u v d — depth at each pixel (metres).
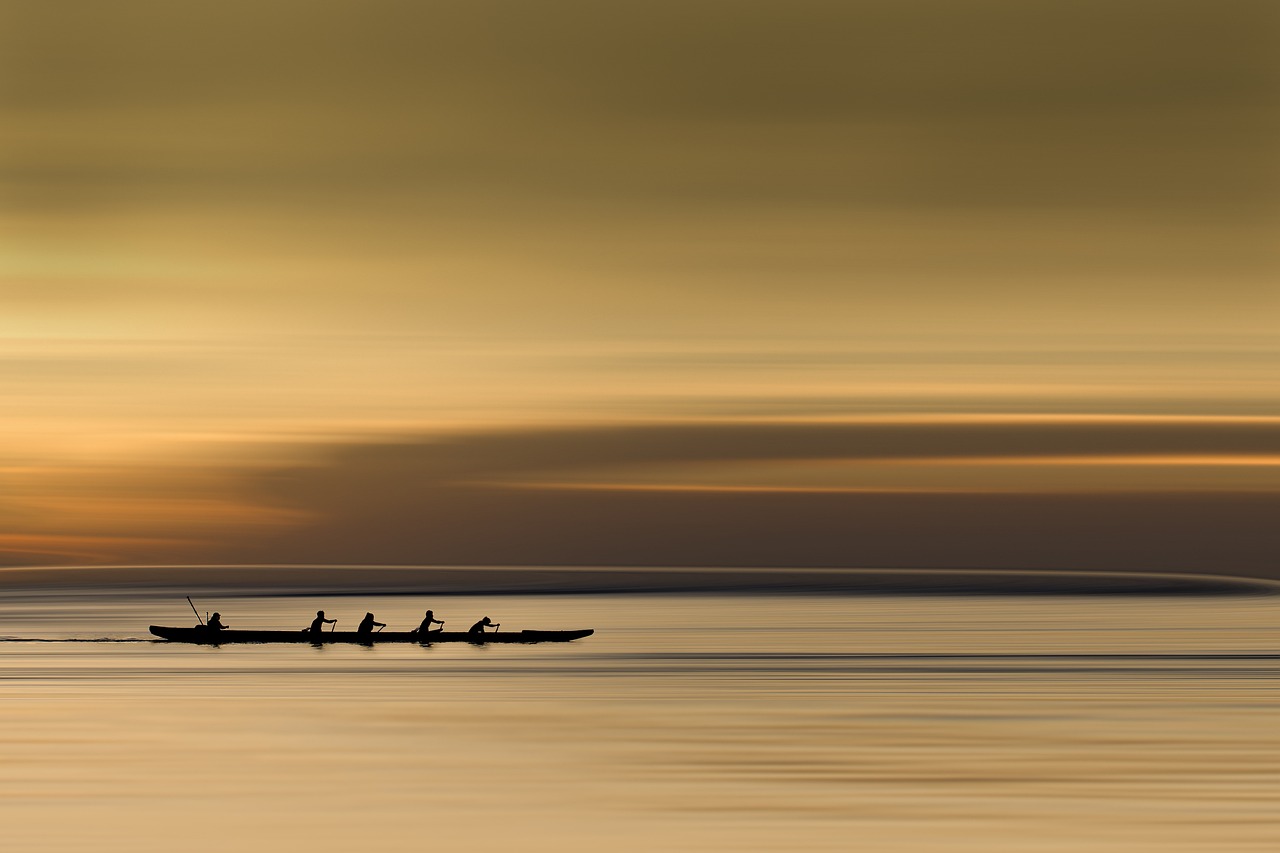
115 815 151.38
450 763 180.38
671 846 138.88
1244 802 154.88
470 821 148.88
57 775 172.62
